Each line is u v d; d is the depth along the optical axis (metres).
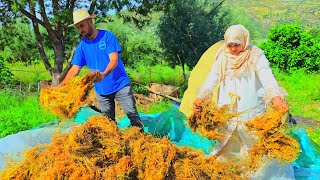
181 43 18.44
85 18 5.24
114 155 3.51
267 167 4.06
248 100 4.41
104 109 5.70
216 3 19.22
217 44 6.17
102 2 14.20
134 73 20.23
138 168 3.43
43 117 8.28
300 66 24.80
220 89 4.55
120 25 23.36
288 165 4.23
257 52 4.37
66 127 4.73
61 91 4.14
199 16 18.45
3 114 8.56
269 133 3.77
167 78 19.41
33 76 16.84
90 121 3.82
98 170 3.36
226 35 4.34
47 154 3.52
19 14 15.11
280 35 25.25
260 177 4.03
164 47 18.86
